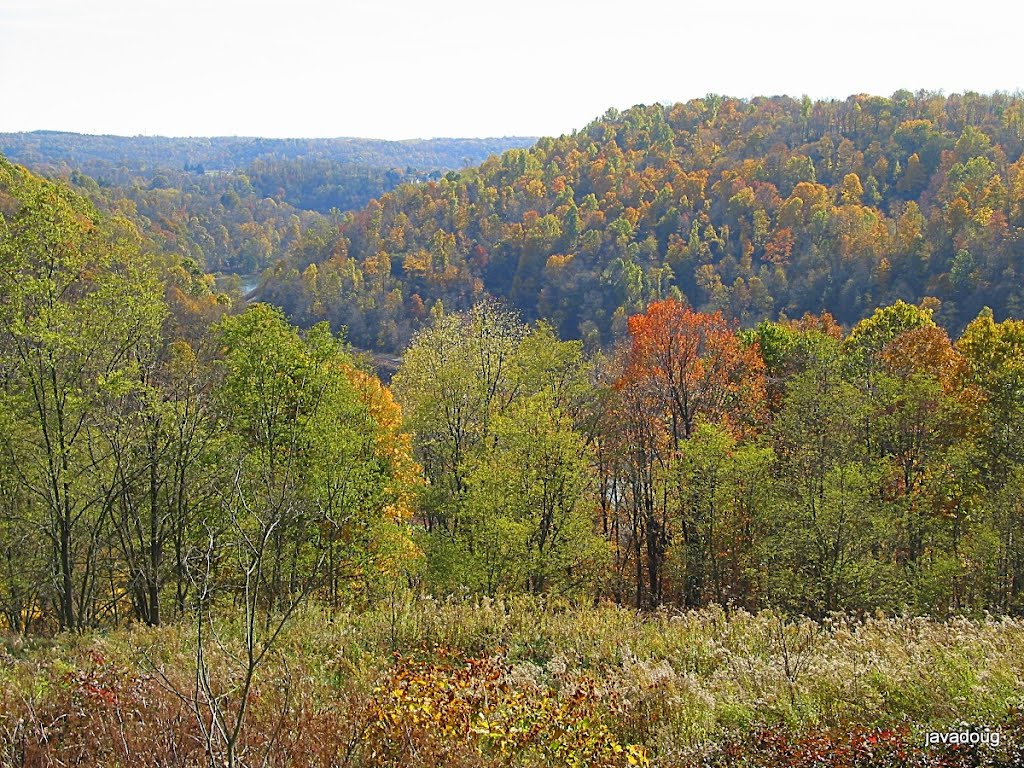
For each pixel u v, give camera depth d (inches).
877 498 975.0
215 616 582.6
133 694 293.7
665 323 1184.8
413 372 1298.0
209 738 185.9
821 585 855.1
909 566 911.7
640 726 321.1
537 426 910.4
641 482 1163.3
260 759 229.9
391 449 932.0
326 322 790.5
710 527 988.6
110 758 237.6
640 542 1131.3
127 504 733.9
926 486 1004.6
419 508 1069.8
